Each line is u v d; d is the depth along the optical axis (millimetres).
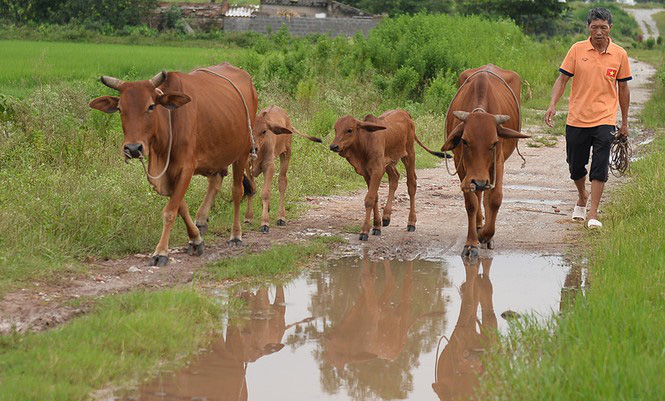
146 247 10352
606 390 5367
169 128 9711
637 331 6562
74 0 64438
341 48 31188
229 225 11914
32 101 16469
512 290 9250
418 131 21016
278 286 9438
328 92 24484
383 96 26516
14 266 8719
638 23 142750
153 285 8898
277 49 38312
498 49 38312
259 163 12172
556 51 48156
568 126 11953
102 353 6668
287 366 7207
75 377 6250
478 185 9836
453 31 39438
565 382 5621
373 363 7375
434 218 12977
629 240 9938
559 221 12531
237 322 8188
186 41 61094
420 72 28922
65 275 8953
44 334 7023
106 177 12086
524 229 12062
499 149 10297
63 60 38469
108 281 8938
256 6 74625
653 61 61656
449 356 7559
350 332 8148
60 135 14656
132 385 6402
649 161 16047
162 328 7273
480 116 9922
